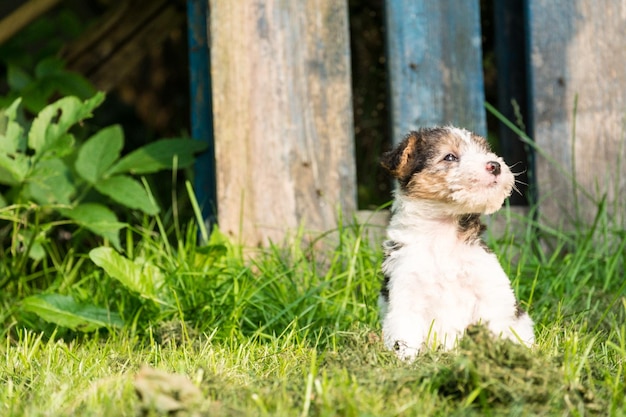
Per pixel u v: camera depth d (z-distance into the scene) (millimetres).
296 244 6910
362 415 3670
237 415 3705
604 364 4820
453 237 5449
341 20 7336
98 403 4023
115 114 10992
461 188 5242
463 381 3992
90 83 9289
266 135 7273
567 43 7520
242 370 4828
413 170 5484
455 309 5359
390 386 4070
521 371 4008
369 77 9258
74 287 6898
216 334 5797
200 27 7934
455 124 7453
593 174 7547
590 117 7535
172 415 3672
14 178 7207
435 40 7422
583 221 7523
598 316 6105
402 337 5156
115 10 9633
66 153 6617
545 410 3816
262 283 6570
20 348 5480
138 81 10750
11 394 4340
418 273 5348
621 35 7539
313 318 6152
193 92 7965
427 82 7418
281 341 5527
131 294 6445
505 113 8375
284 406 3879
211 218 7648
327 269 7133
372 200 9180
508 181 5316
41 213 7770
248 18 7219
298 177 7320
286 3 7262
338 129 7355
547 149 7535
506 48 8328
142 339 5926
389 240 5609
